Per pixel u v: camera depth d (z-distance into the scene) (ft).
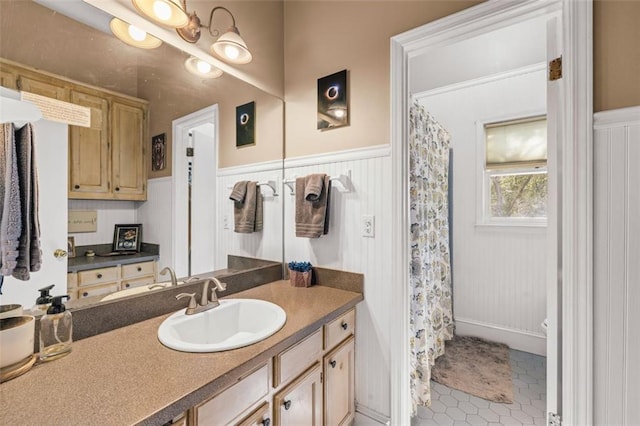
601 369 3.43
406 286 4.88
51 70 3.31
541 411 5.83
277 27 6.09
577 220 3.51
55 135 3.34
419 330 5.84
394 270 4.82
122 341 3.34
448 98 9.45
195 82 4.77
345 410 4.85
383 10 4.98
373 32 5.08
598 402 3.44
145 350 3.11
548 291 3.88
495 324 8.80
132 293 3.99
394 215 4.81
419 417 5.70
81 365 2.80
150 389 2.43
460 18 4.27
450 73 8.50
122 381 2.54
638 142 3.25
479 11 4.13
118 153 3.91
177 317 3.88
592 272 3.46
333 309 4.37
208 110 4.99
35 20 3.20
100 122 3.73
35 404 2.23
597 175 3.44
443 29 4.43
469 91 9.13
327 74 5.58
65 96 3.42
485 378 6.97
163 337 3.32
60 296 3.13
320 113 5.66
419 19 4.65
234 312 4.50
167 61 4.40
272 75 5.96
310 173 5.80
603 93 3.43
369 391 5.10
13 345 2.60
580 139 3.50
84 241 3.57
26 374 2.63
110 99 3.82
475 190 9.07
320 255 5.65
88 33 3.60
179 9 3.78
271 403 3.40
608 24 3.40
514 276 8.53
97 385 2.48
